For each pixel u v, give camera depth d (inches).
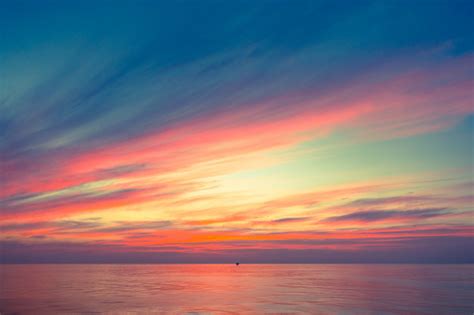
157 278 4153.5
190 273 5585.6
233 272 5959.6
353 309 1610.5
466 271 5580.7
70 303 1876.2
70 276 4670.3
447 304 1750.7
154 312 1593.3
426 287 2677.2
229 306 1727.4
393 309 1611.7
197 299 1995.6
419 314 1503.4
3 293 2410.2
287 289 2566.4
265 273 5492.1
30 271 6432.1
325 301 1876.2
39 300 2012.8
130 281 3570.4
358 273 5211.6
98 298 2078.0
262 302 1846.7
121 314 1566.2
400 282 3206.2
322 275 4702.3
